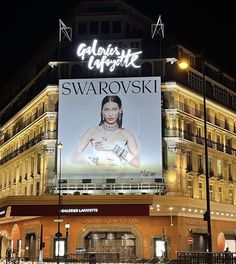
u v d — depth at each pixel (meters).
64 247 43.75
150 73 50.16
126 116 47.91
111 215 42.84
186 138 50.41
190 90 51.53
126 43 51.38
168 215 44.16
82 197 43.44
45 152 49.91
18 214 43.94
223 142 57.84
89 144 47.69
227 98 60.81
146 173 46.62
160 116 47.62
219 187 55.28
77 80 48.91
